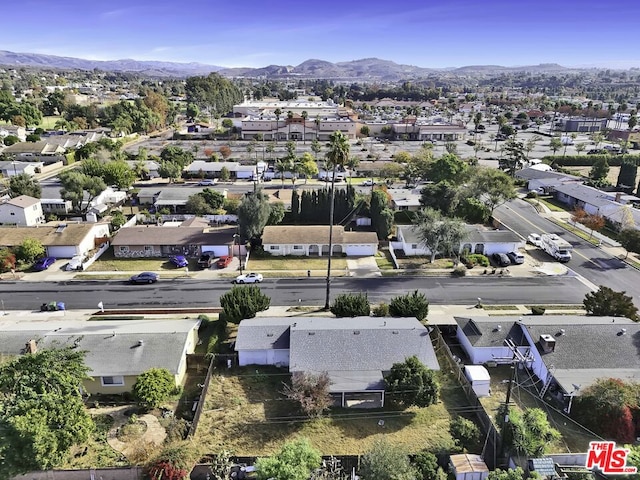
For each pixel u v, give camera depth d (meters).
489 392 36.97
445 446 31.28
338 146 47.81
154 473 27.17
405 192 90.69
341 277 59.16
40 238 62.88
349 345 38.53
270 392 36.81
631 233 64.12
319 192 76.50
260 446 31.33
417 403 34.12
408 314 45.94
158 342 38.31
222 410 34.72
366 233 67.31
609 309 45.28
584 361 37.56
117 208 87.56
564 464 29.33
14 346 37.56
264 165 122.25
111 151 123.44
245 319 44.03
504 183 80.50
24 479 27.45
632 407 32.59
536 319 42.91
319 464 27.41
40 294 53.31
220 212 83.06
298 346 38.31
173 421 32.56
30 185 83.19
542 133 195.88
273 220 73.62
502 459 29.84
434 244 61.50
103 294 53.56
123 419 33.62
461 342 43.38
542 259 65.38
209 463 28.78
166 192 89.81
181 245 63.94
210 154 134.25
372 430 32.84
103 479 28.02
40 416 26.22
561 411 35.06
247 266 62.22
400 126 181.88
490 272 60.59
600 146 157.88
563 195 94.94
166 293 54.12
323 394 33.12
